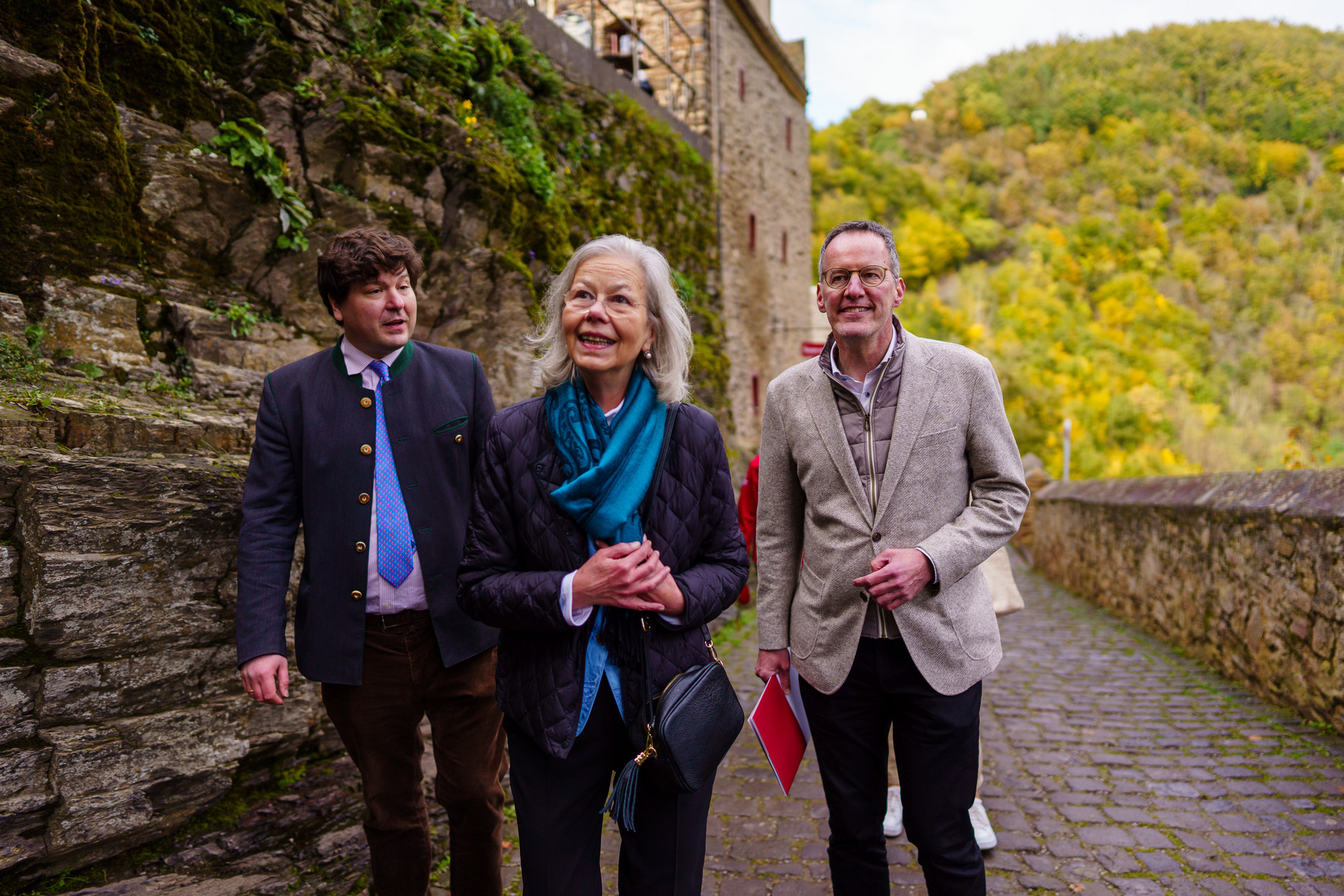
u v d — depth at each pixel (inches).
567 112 258.8
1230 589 190.7
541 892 60.6
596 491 58.4
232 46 142.4
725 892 95.0
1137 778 126.6
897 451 71.5
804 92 612.7
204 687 84.0
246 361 123.3
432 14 193.5
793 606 78.9
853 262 70.2
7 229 100.7
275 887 82.7
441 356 81.9
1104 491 333.4
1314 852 101.5
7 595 71.9
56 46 106.7
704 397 368.8
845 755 74.0
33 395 84.3
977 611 73.1
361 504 74.8
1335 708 143.6
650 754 56.7
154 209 120.9
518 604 57.3
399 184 157.2
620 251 61.1
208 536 83.8
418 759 80.4
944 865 69.5
